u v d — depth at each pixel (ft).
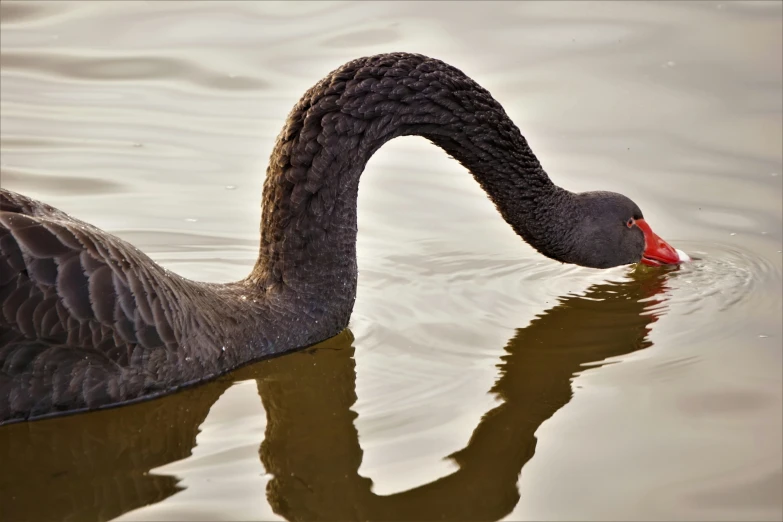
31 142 50.47
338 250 36.35
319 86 35.76
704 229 44.65
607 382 35.24
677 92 53.31
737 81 53.78
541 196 39.86
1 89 54.13
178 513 28.19
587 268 43.52
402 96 36.60
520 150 39.04
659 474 30.19
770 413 33.06
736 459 30.78
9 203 32.37
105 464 30.68
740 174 47.78
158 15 61.21
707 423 32.65
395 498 29.35
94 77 55.47
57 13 61.21
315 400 33.86
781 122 50.67
